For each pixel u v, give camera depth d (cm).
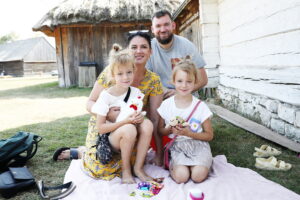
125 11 1011
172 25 340
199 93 694
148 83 274
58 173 258
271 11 384
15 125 460
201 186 217
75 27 1094
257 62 437
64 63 1115
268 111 395
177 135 256
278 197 198
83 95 852
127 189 218
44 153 311
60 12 1005
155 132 273
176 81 253
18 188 218
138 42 258
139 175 237
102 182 228
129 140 224
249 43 464
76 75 1119
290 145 304
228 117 453
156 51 355
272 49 386
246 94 473
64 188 219
